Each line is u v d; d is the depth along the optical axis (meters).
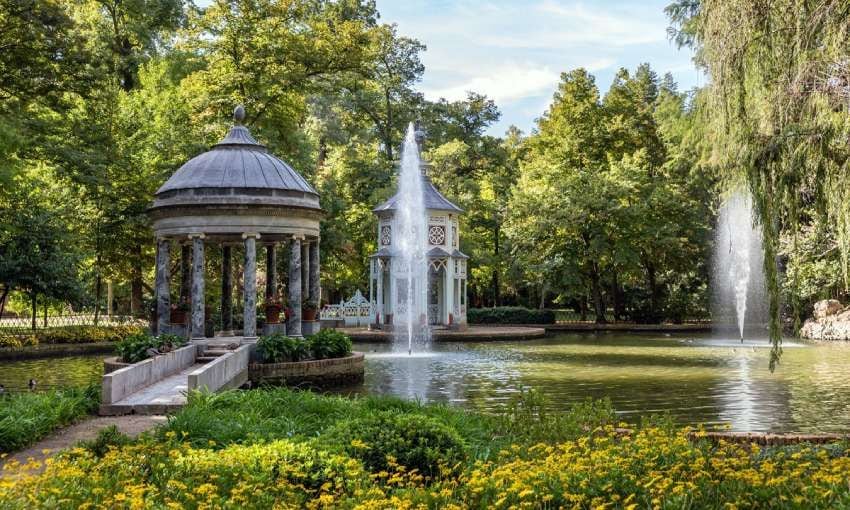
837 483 7.03
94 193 35.91
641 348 31.72
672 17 25.20
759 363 24.97
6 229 28.53
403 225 40.38
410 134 41.12
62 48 26.72
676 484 7.27
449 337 36.66
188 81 37.16
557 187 48.84
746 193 12.31
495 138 59.97
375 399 13.05
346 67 38.53
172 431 9.63
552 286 49.62
